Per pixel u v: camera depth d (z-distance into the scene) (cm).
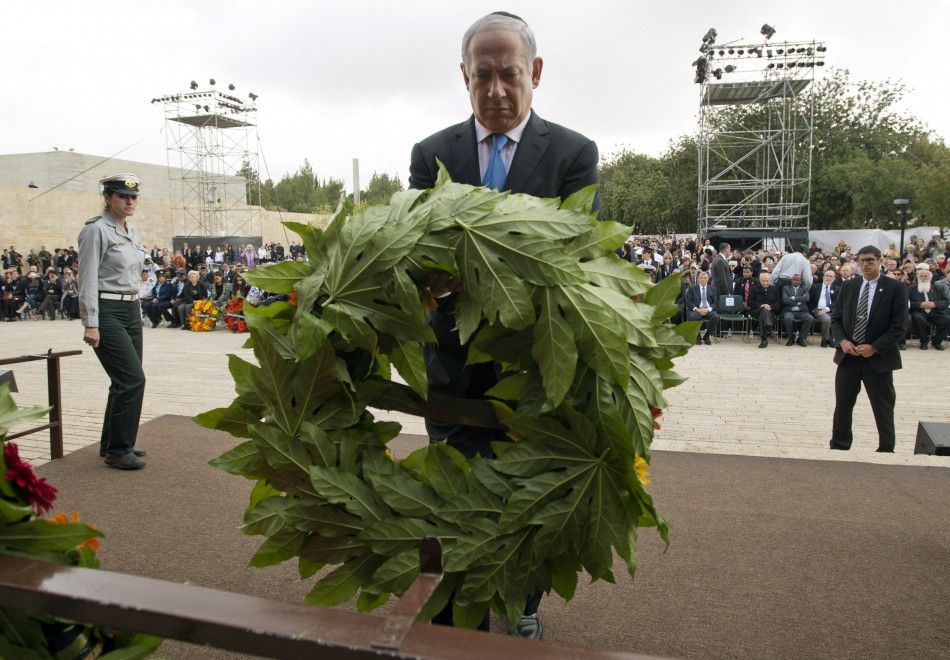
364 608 158
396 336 149
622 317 148
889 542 335
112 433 445
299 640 90
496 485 153
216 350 1195
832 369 1053
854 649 245
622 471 147
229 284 1644
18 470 135
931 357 1216
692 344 160
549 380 143
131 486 415
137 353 458
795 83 2522
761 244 2522
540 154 210
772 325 1335
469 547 148
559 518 147
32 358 455
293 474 154
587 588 290
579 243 155
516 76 200
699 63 2517
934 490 407
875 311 568
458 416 175
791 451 489
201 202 3334
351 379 159
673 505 385
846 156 3612
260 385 155
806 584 293
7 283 1905
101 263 438
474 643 90
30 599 102
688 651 244
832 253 1931
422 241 150
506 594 149
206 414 160
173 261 2061
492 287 144
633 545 153
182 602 98
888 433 576
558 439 149
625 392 147
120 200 445
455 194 155
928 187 2773
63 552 139
